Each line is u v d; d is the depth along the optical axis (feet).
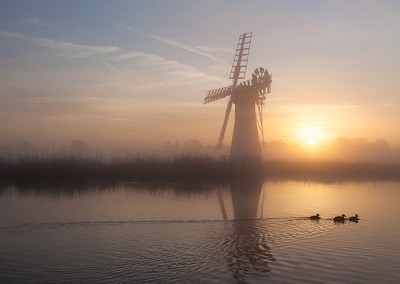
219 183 203.00
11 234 83.35
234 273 59.21
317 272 59.93
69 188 169.07
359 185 212.64
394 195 162.30
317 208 123.34
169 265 62.90
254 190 173.06
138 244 76.02
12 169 193.36
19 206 117.80
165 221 98.37
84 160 216.54
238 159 233.76
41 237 81.15
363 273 59.62
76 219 99.25
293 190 177.27
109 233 85.05
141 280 56.18
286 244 76.54
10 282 55.47
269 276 57.93
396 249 73.15
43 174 195.83
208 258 66.90
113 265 62.90
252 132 238.07
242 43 247.50
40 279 56.65
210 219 101.76
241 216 106.63
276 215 108.99
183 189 172.24
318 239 80.84
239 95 238.89
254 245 75.46
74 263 63.87
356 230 89.97
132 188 173.47
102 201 131.03
